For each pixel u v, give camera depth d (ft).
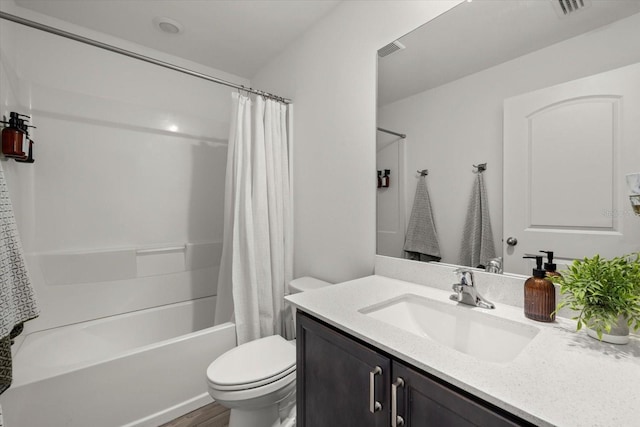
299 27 6.47
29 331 5.80
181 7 5.87
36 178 6.06
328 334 3.13
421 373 2.26
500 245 3.56
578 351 2.31
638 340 2.46
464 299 3.46
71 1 5.71
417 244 4.43
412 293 3.89
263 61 8.02
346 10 5.54
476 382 1.92
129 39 7.04
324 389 3.22
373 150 5.04
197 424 5.08
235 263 6.08
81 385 4.40
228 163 6.43
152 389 5.00
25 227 5.90
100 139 6.82
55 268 6.14
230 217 6.45
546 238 3.17
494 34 3.60
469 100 3.84
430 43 4.24
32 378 4.11
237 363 4.38
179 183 7.98
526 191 3.33
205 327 7.95
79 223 6.57
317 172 6.22
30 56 5.98
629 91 2.65
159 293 7.51
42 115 6.12
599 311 2.35
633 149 2.63
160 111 7.65
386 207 4.87
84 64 6.60
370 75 5.07
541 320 2.86
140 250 7.23
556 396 1.77
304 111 6.60
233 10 5.93
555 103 3.10
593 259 2.60
